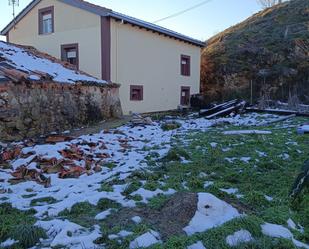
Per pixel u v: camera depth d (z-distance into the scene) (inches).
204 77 999.0
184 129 474.3
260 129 451.8
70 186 212.2
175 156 277.3
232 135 398.0
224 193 181.6
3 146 320.2
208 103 890.1
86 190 199.9
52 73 486.9
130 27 682.2
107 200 175.9
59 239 132.5
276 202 177.0
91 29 650.2
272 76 918.4
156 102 768.3
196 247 126.6
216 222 149.8
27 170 243.1
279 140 356.8
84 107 491.8
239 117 625.3
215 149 312.8
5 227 143.3
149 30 728.3
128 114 663.1
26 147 314.8
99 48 642.8
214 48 1095.0
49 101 422.0
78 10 662.5
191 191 189.5
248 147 320.2
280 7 1304.1
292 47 986.7
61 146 312.2
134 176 221.8
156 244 127.8
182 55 852.6
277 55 977.5
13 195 195.9
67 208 168.1
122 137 393.7
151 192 188.9
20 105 378.6
